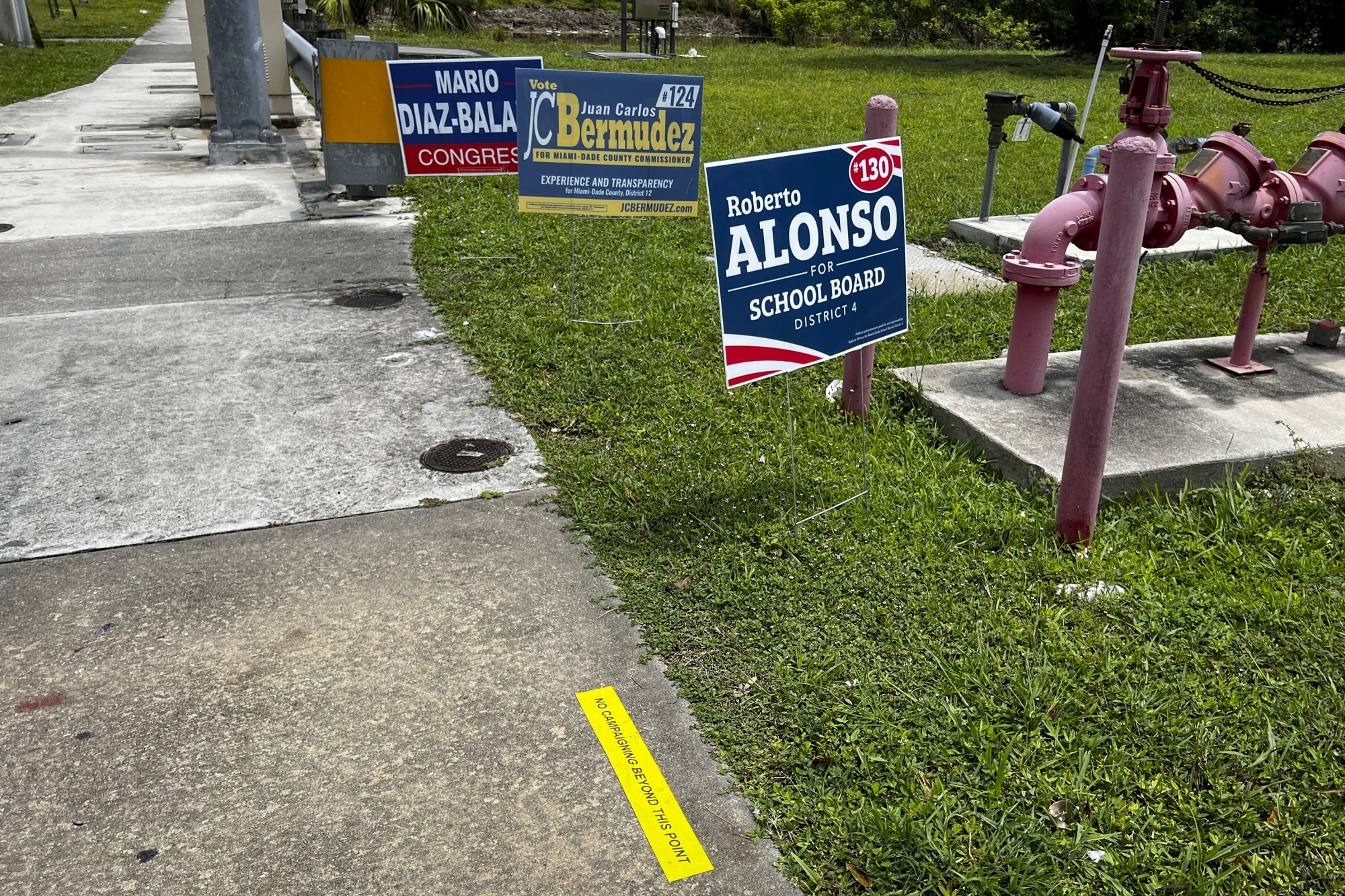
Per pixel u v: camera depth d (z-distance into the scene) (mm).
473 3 35625
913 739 3031
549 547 4152
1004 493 4441
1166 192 4938
